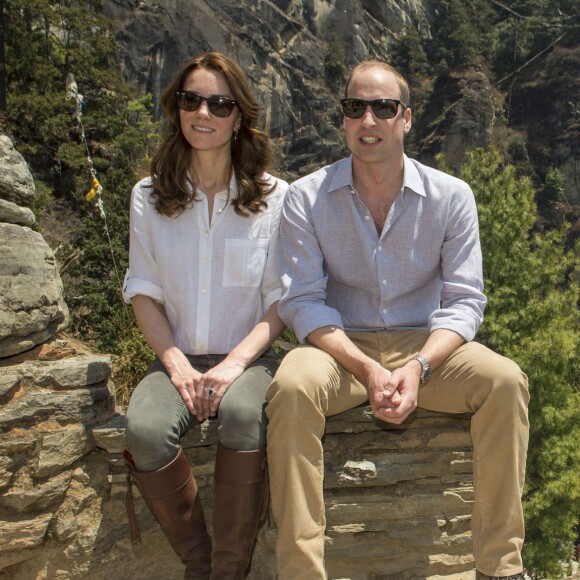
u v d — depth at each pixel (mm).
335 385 2477
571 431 14297
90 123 43688
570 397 14609
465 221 2688
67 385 2711
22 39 43688
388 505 2699
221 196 2719
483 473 2369
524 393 2373
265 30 73125
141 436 2301
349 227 2711
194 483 2414
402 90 2666
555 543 14195
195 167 2750
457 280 2693
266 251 2748
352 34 81875
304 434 2264
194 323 2684
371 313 2789
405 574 2732
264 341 2613
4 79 35156
